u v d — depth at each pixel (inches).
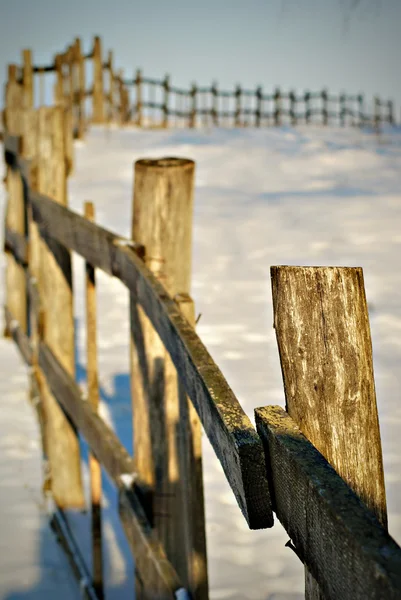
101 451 117.8
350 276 49.9
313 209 402.9
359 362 50.0
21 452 185.8
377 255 320.5
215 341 236.4
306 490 42.5
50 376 156.3
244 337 239.5
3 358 244.5
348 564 37.5
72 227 126.0
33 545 150.6
